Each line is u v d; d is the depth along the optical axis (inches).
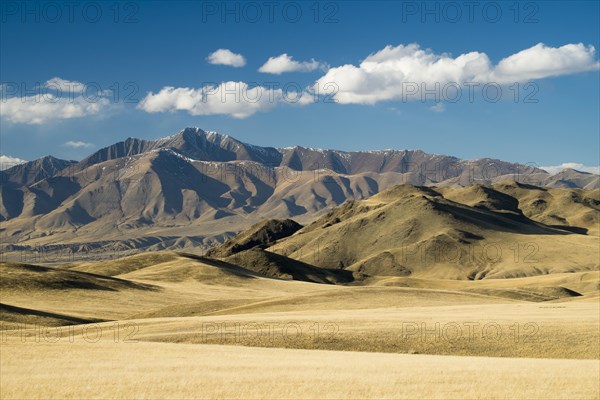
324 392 1620.3
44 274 5905.5
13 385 1649.9
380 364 1994.3
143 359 2054.6
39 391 1593.3
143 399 1539.1
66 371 1835.6
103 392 1590.8
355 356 2220.7
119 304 5319.9
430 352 2573.8
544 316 3107.8
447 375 1817.2
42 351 2186.3
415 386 1684.3
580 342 2591.0
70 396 1558.8
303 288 7760.8
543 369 1930.4
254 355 2186.3
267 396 1579.7
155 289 6378.0
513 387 1696.6
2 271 5802.2
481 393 1633.9
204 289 6904.5
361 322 2965.1
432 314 3297.2
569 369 1934.1
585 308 3617.1
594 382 1758.1
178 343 2527.1
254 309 4392.2
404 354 2332.7
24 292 5285.4
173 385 1663.4
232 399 1552.7
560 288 7426.2
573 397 1617.9
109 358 2068.2
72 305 5044.3
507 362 2092.8
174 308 4690.0
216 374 1800.0
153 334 2839.6
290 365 1956.2
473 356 2464.3
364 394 1610.5
